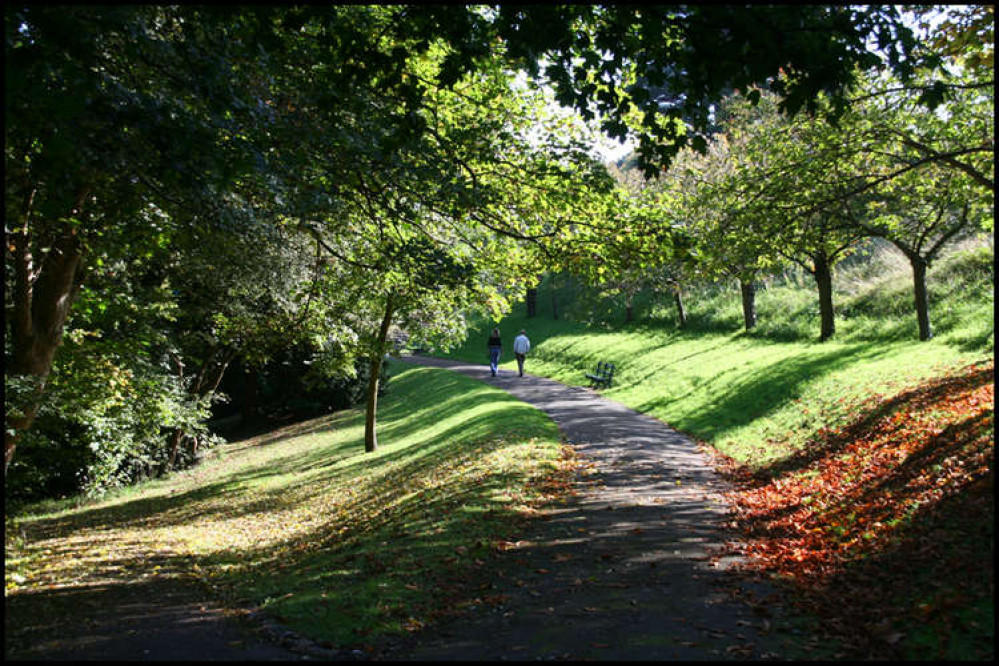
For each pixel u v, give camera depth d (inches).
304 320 656.4
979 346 585.3
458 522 339.3
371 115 329.1
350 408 1317.7
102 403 547.8
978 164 514.9
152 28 265.3
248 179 342.0
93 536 522.3
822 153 514.3
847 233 700.0
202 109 273.0
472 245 506.3
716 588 239.5
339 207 365.7
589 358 1317.7
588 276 418.3
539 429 624.4
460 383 1155.9
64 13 191.2
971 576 208.2
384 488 540.4
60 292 387.2
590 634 200.8
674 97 285.9
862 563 249.8
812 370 685.3
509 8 221.5
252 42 246.4
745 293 1093.8
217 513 607.8
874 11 214.4
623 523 332.5
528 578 259.4
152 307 599.8
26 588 306.5
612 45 239.0
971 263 871.7
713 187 542.6
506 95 372.2
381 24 298.7
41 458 703.1
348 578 275.7
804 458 454.3
